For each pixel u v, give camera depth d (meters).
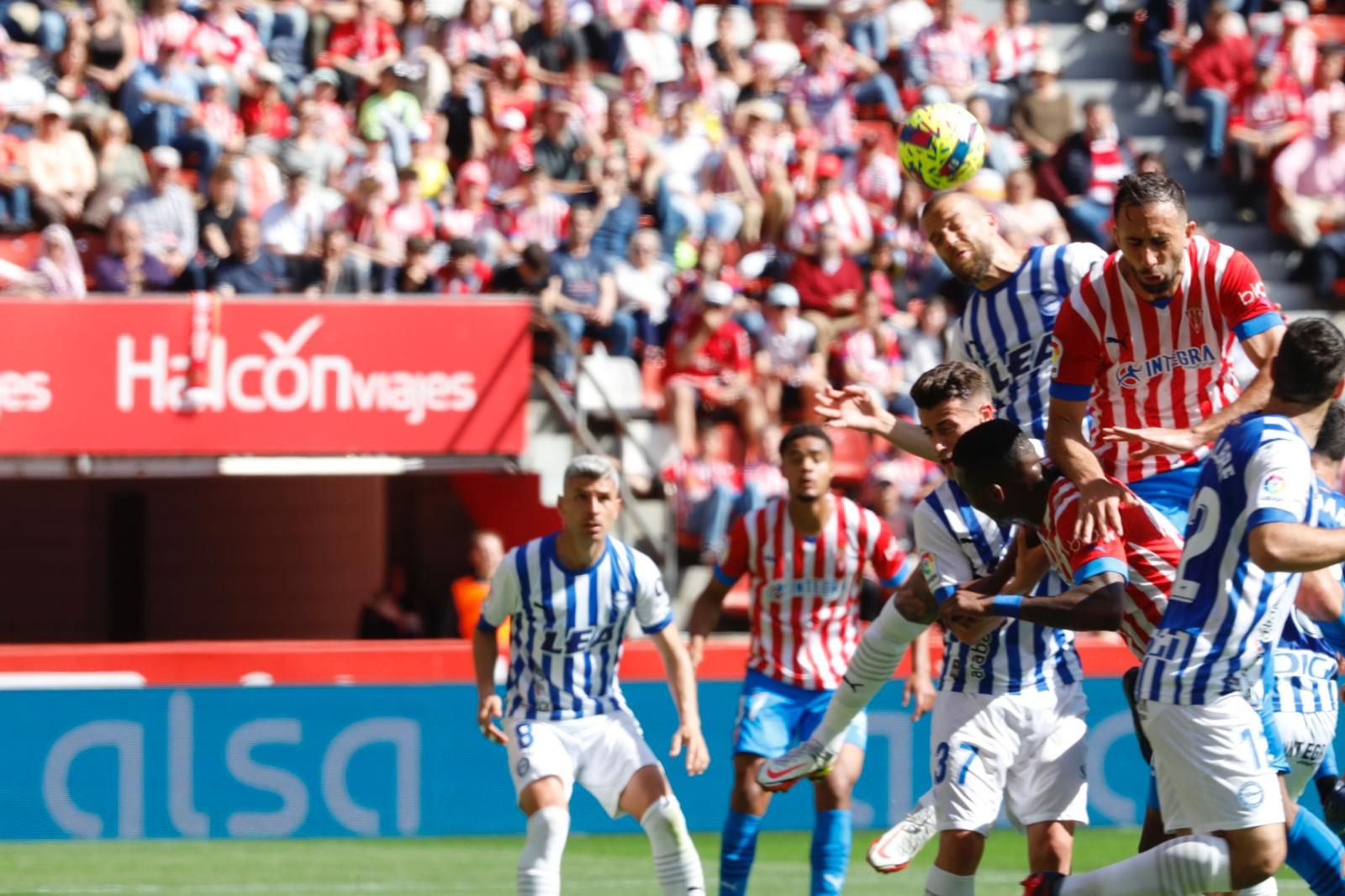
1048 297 20.11
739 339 44.12
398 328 40.81
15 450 39.69
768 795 24.95
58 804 32.56
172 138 47.56
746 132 50.88
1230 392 18.98
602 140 50.00
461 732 33.41
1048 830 20.02
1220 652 16.86
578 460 21.39
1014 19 56.75
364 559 52.91
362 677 34.56
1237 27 57.59
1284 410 16.84
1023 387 20.44
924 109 21.95
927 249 49.12
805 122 52.16
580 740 21.58
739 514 42.91
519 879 20.67
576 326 44.03
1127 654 34.31
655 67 53.69
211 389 40.22
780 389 44.69
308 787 33.03
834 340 45.78
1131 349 18.42
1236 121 56.91
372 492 52.84
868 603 37.03
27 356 39.75
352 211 45.44
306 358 40.50
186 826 32.78
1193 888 17.08
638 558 21.88
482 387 41.03
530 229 46.72
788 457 24.92
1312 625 20.16
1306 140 54.62
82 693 32.69
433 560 52.81
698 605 26.38
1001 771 19.95
